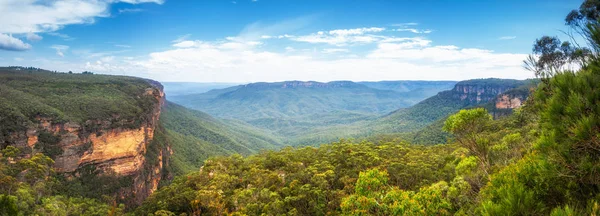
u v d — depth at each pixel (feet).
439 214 51.62
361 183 60.95
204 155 515.50
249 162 240.32
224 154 563.48
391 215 53.47
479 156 51.90
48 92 303.27
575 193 21.26
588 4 35.91
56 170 231.71
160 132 436.35
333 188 153.48
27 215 154.51
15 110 222.69
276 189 164.76
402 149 224.33
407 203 51.62
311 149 258.16
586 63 22.16
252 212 137.28
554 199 22.16
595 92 19.79
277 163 219.61
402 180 139.13
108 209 211.61
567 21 39.37
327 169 173.06
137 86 442.91
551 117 22.18
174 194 184.24
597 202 18.66
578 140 20.18
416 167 145.07
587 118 19.07
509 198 20.77
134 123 302.04
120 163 276.82
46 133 231.91
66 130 242.78
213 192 159.84
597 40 20.93
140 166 301.43
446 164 138.21
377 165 169.58
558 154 21.50
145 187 309.01
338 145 249.34
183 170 414.21
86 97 304.91
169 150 429.38
